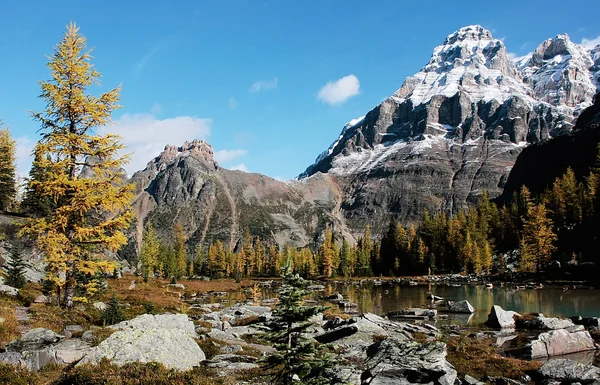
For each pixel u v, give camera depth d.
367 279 135.38
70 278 26.03
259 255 185.38
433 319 42.66
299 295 13.33
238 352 20.77
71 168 26.41
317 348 13.20
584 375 19.52
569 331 27.72
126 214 26.55
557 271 91.19
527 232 103.19
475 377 20.73
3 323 19.06
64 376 13.62
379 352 18.64
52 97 25.62
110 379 12.95
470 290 78.88
